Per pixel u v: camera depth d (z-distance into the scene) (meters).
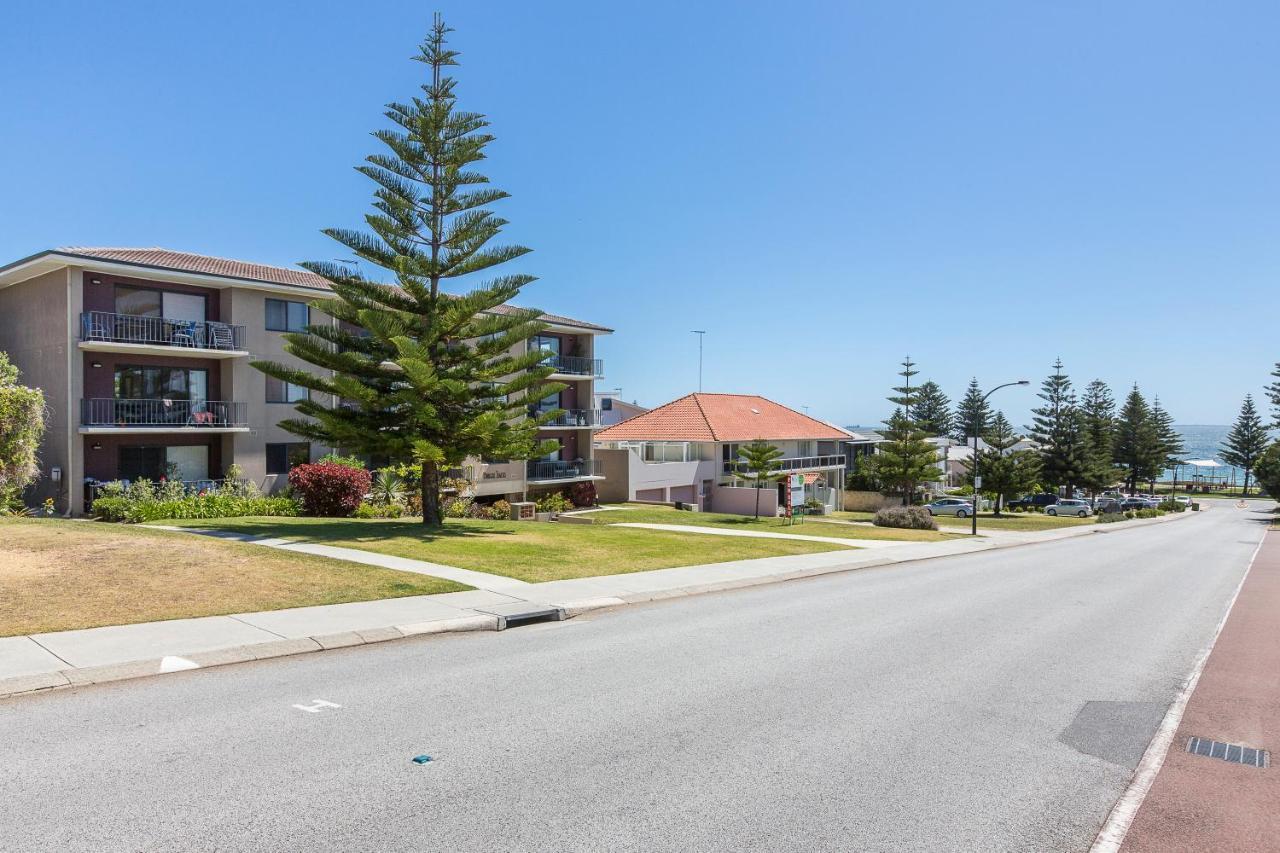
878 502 58.38
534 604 11.47
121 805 4.68
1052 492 70.94
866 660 8.91
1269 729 6.80
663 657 8.79
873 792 5.21
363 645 9.17
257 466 27.16
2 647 7.98
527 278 19.42
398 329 18.05
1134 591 16.12
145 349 24.33
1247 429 102.06
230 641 8.65
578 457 39.56
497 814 4.69
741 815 4.78
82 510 23.64
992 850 4.47
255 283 26.59
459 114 19.20
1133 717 7.06
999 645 10.01
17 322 25.83
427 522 20.25
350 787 5.02
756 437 47.78
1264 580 18.94
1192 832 4.75
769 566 17.81
